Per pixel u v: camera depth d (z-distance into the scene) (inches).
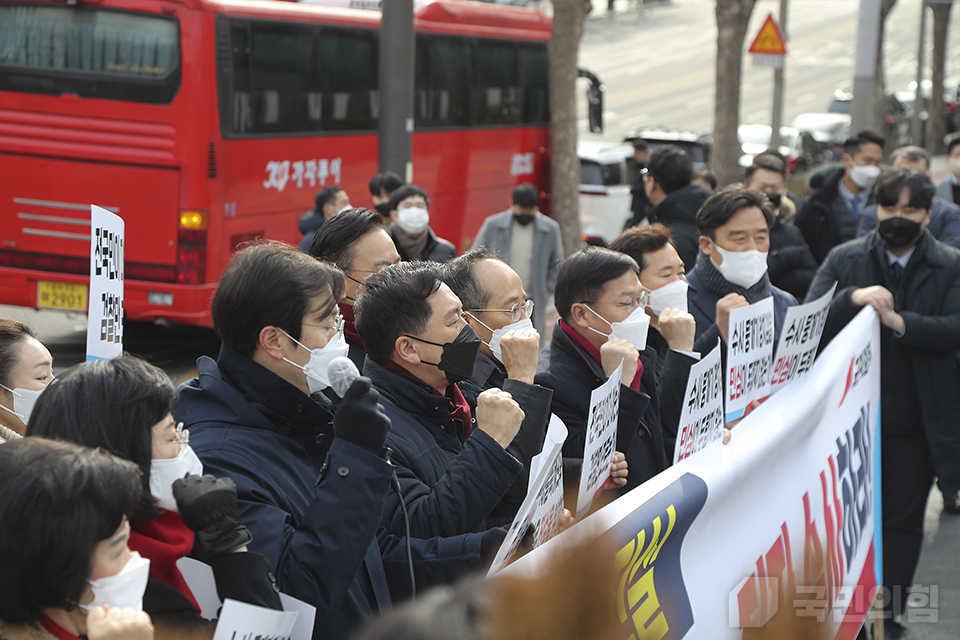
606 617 45.4
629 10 2566.4
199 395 90.4
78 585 61.7
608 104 1556.3
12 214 330.0
